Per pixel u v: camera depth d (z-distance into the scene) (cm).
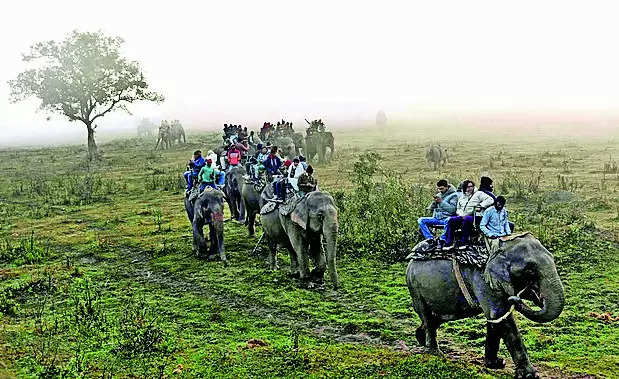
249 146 2766
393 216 1770
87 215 2498
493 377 873
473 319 1159
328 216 1355
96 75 4934
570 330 1083
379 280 1430
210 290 1409
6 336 1105
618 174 2808
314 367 941
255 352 1011
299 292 1367
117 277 1551
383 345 1058
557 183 2620
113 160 4612
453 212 1018
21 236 2122
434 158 3275
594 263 1482
